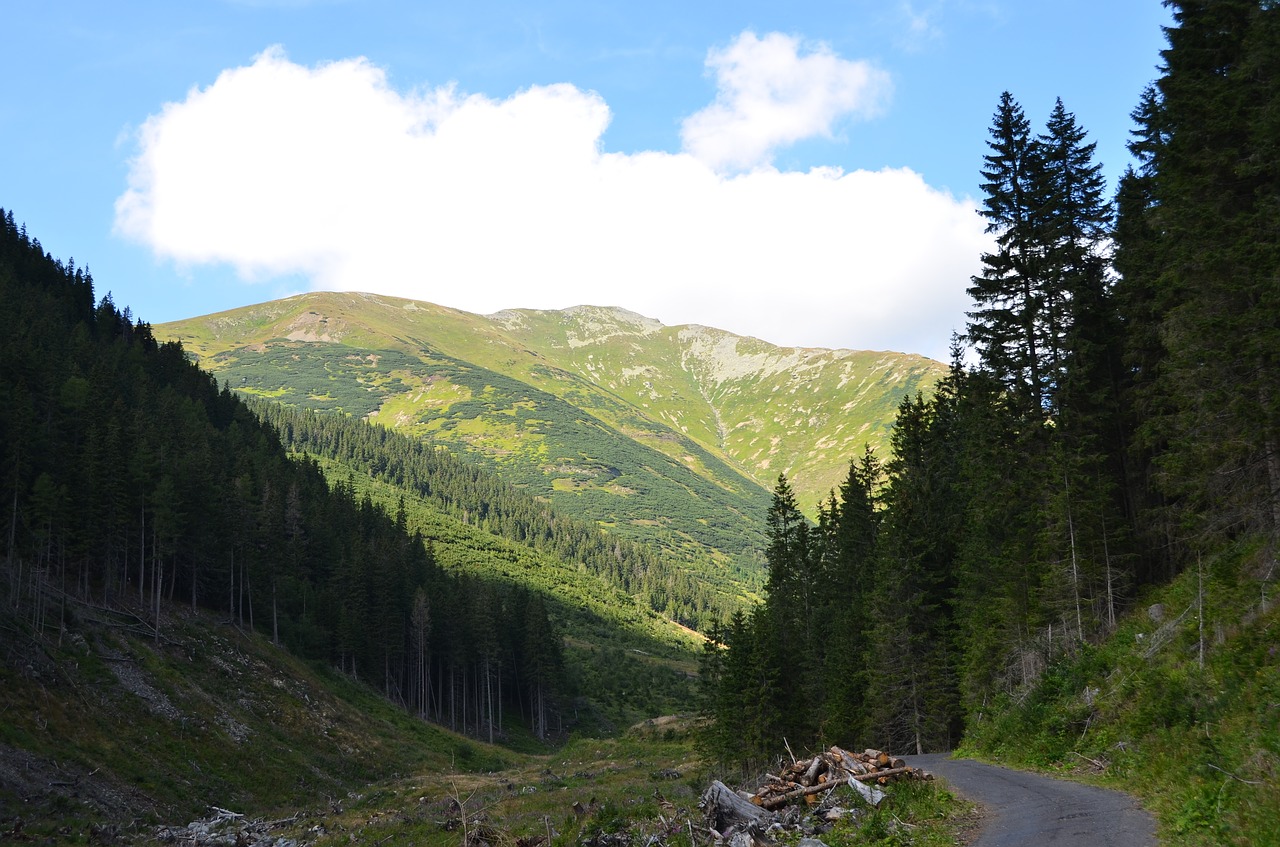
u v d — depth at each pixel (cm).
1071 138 3950
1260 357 2359
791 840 1656
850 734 5103
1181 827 1362
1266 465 2538
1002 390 4059
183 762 5891
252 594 9725
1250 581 2394
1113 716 2473
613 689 14875
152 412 11150
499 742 11519
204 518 8981
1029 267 3822
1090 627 3441
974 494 4469
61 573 7131
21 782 4509
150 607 8075
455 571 18125
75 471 7681
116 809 4781
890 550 4844
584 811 2856
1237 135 2633
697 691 15400
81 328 12650
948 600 4644
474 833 2675
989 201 3922
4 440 7331
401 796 5675
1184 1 2819
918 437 5391
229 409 15750
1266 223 2358
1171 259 2836
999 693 3606
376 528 14575
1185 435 2719
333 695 8875
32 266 14838
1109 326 3788
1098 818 1565
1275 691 1762
